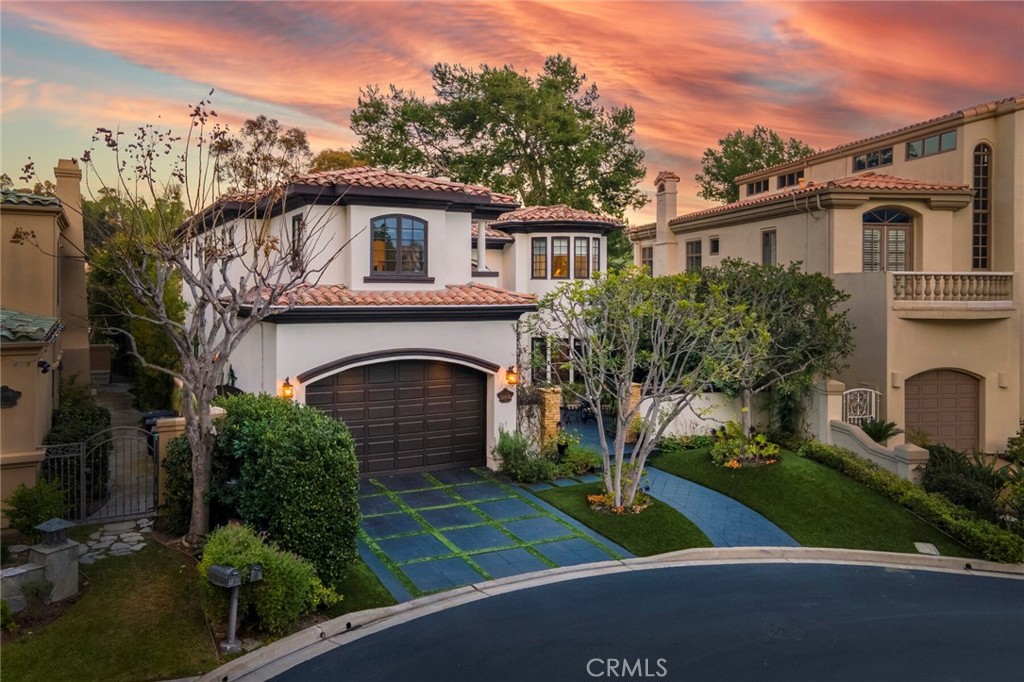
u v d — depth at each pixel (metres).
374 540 13.62
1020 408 21.02
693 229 29.27
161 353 21.78
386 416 17.72
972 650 9.89
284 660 9.30
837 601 11.61
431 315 17.61
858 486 16.77
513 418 18.89
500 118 39.19
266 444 11.06
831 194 21.55
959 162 22.64
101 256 23.23
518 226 27.39
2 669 8.52
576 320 17.12
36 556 10.18
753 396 20.94
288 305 13.91
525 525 14.67
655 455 19.75
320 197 17.66
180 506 12.64
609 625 10.45
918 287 20.27
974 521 14.88
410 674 8.91
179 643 9.41
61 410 16.39
